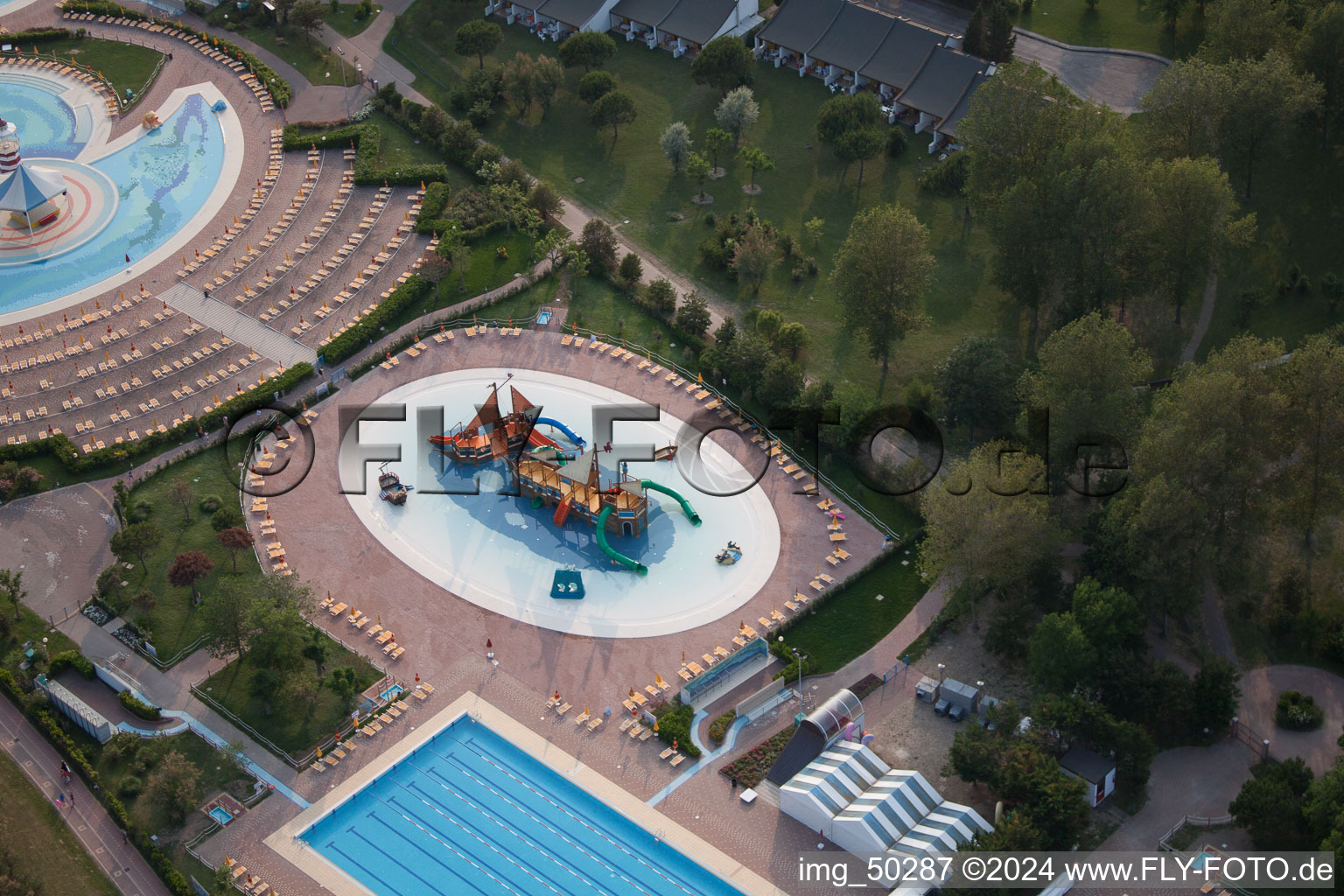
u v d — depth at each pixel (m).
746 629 155.38
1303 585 154.38
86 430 178.12
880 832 131.25
